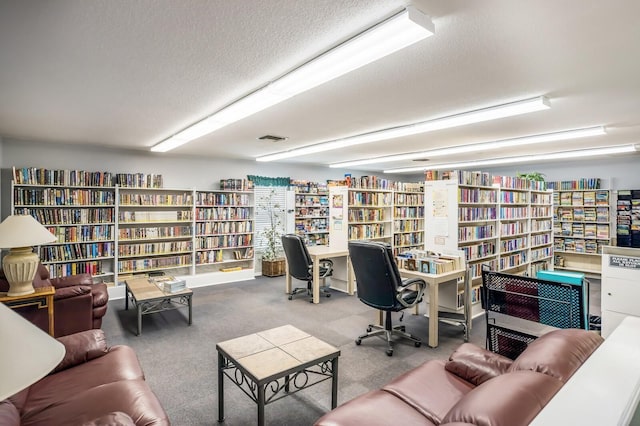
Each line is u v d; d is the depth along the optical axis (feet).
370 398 5.45
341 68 7.35
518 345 8.15
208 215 21.03
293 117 12.11
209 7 5.31
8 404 4.91
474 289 14.29
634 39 6.38
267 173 24.98
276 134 15.01
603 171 23.20
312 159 24.16
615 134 14.62
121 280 18.06
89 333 7.57
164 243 19.61
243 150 19.60
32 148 16.49
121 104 10.38
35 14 5.44
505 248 17.89
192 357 10.39
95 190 17.80
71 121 12.49
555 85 8.84
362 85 8.86
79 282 13.34
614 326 8.14
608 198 22.35
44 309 10.00
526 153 20.07
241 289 19.17
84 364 6.95
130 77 8.22
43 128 13.69
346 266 18.42
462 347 6.61
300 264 16.52
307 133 14.75
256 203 24.14
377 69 7.83
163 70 7.82
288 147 18.43
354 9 5.40
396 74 8.13
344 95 9.65
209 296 17.61
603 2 5.18
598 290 19.16
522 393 3.62
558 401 2.49
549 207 22.76
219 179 22.52
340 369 9.65
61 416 5.07
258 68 7.70
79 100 9.97
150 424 4.94
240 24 5.83
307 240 25.63
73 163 17.51
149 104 10.39
